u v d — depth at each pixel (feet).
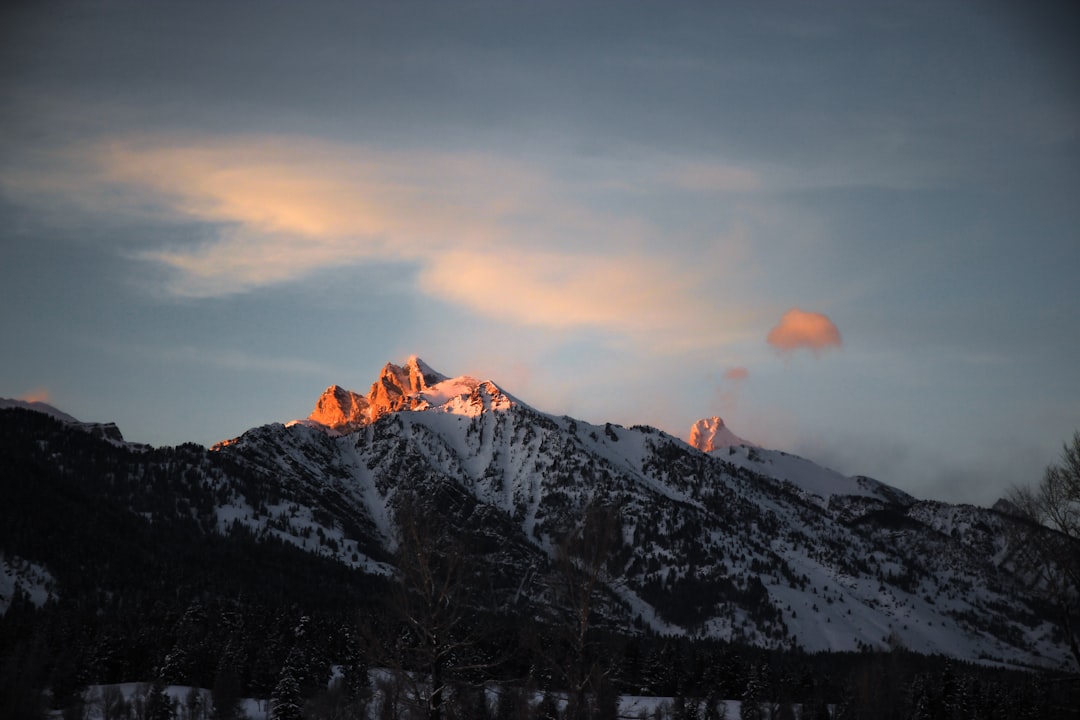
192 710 508.12
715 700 492.13
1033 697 369.50
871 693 498.69
